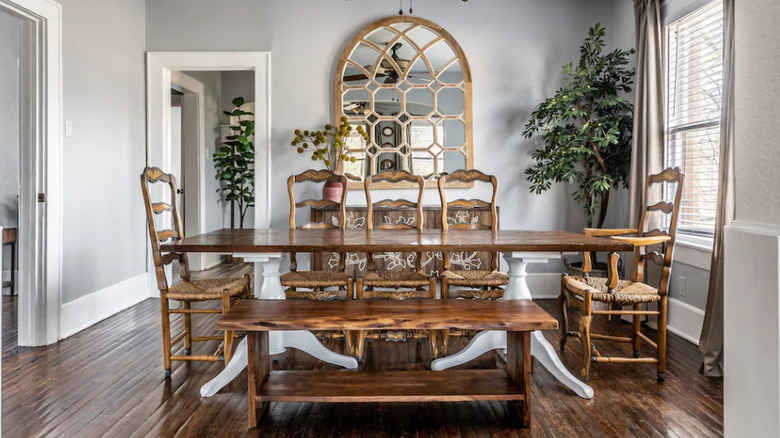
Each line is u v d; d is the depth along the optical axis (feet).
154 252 7.85
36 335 9.53
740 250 2.73
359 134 13.55
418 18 13.56
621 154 12.37
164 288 7.88
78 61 10.72
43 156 9.61
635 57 12.19
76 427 6.16
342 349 9.45
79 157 10.75
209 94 19.86
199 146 18.78
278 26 13.62
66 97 10.28
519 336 6.50
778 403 2.45
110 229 12.06
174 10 13.66
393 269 12.57
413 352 9.20
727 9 8.55
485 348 8.16
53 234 9.75
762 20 2.64
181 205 18.76
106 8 11.83
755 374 2.61
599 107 12.21
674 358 8.87
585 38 13.79
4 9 8.92
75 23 10.61
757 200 2.68
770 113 2.58
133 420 6.37
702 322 9.73
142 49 13.62
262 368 6.70
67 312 10.24
